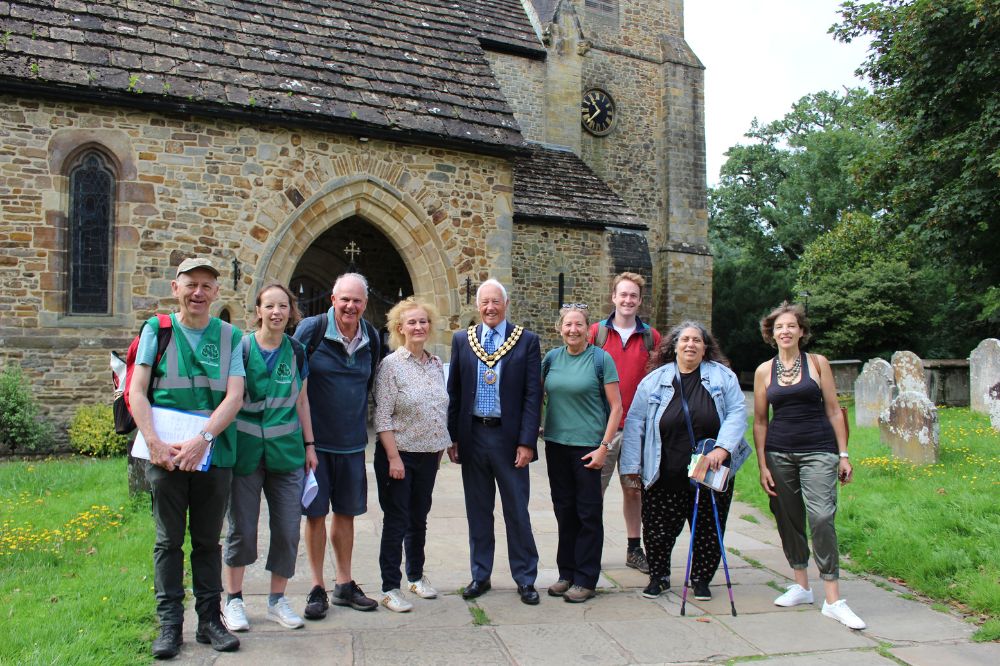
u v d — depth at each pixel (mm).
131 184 9289
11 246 8852
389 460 4340
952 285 21703
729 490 4578
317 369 4215
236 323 9727
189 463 3516
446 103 11172
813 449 4453
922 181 14352
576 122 18656
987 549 4938
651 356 4949
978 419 10891
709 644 3914
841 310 24469
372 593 4621
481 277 11289
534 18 19625
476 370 4590
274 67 10227
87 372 9148
